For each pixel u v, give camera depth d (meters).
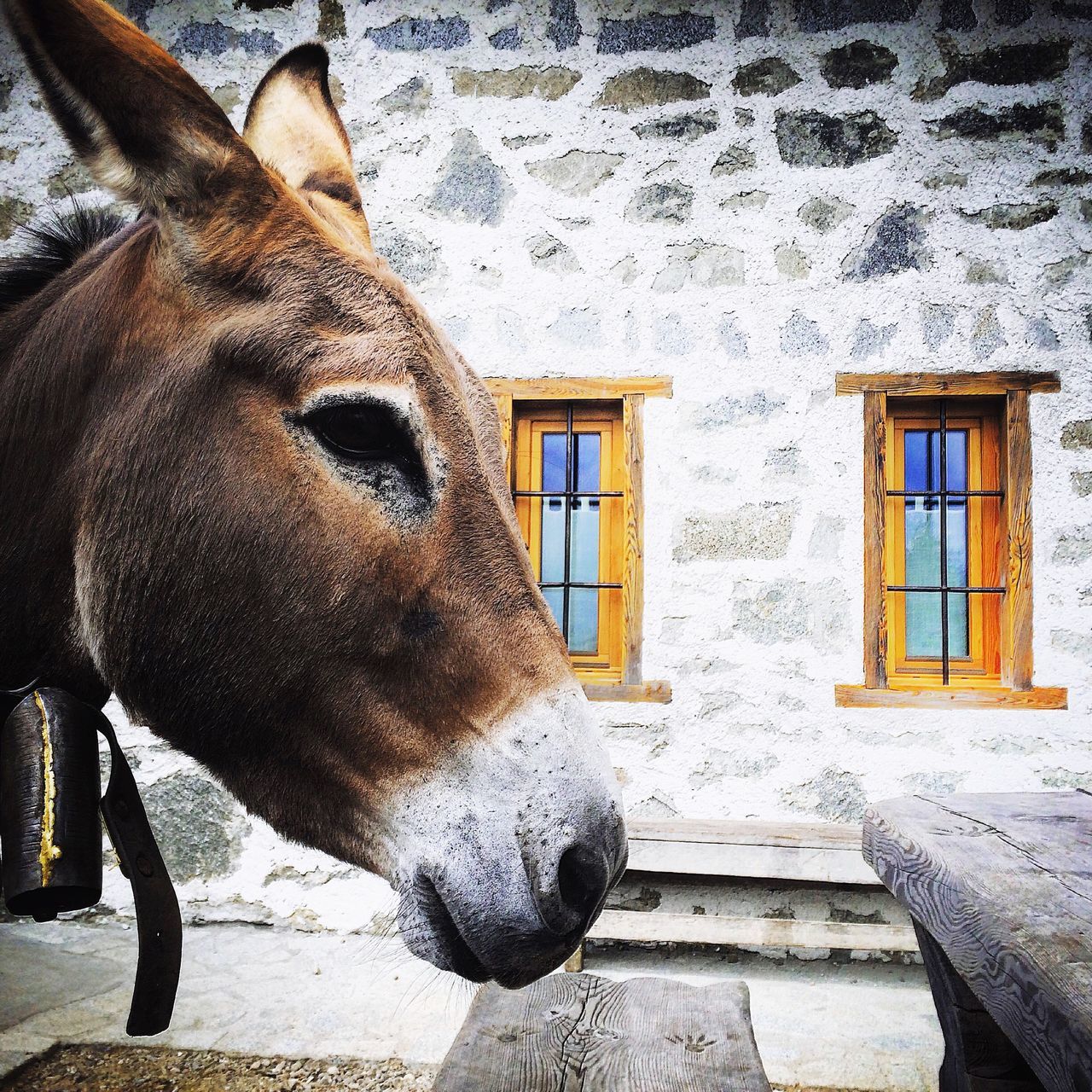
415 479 1.02
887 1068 2.61
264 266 1.03
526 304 3.80
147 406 1.03
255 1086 2.48
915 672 3.72
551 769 0.98
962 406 3.77
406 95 3.88
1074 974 1.07
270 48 3.95
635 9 3.80
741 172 3.74
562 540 3.91
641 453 3.72
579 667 3.82
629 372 3.75
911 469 3.82
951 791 3.51
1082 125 3.64
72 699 1.00
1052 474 3.57
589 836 0.97
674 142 3.77
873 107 3.71
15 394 1.10
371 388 1.00
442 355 1.11
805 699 3.59
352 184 1.46
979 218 3.66
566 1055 1.59
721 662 3.63
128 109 0.97
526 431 3.93
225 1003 2.97
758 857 3.40
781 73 3.74
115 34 0.96
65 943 3.47
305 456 1.00
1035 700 3.50
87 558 1.04
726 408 3.71
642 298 3.76
